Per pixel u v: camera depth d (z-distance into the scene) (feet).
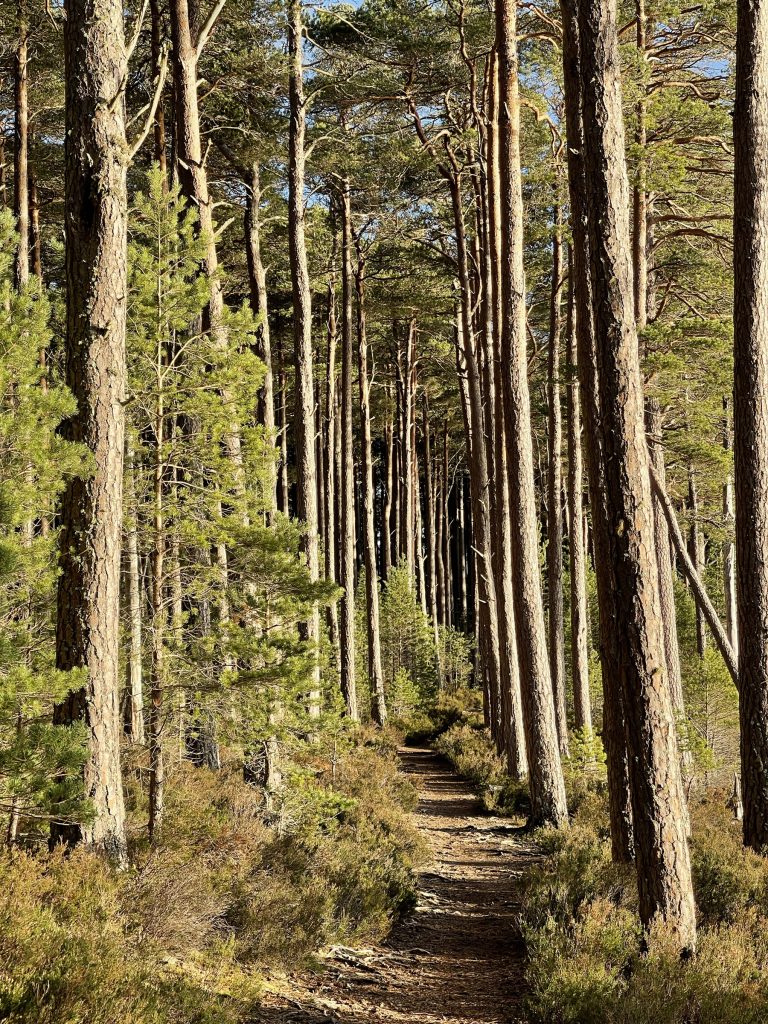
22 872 18.92
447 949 27.58
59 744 18.71
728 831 41.22
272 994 20.85
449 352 115.85
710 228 61.67
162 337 27.37
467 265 79.92
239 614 30.73
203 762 37.83
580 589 73.56
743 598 35.27
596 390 31.91
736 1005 19.12
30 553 21.07
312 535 51.29
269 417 65.57
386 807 45.50
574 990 19.63
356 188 82.28
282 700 28.37
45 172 60.90
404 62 66.74
